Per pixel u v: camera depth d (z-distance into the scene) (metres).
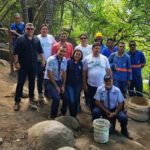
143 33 6.30
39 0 7.26
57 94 3.21
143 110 3.88
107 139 3.04
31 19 7.41
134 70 4.32
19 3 7.33
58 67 3.23
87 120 3.47
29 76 3.39
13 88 3.99
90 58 3.46
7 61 5.41
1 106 3.44
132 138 3.30
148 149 3.11
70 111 3.35
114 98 3.27
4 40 6.32
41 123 2.85
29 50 3.26
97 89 3.29
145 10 6.04
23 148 2.71
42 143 2.64
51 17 6.39
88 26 6.80
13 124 3.07
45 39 3.75
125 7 6.32
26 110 3.40
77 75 3.36
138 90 4.38
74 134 3.07
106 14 6.45
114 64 4.00
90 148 2.82
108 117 3.26
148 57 7.29
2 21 7.33
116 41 6.50
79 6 7.32
